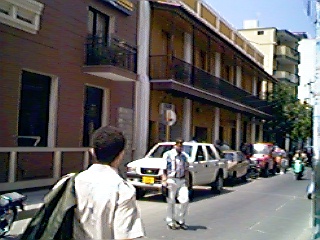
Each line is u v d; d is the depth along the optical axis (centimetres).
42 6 1373
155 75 2152
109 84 1766
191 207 1296
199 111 2758
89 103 1681
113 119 1800
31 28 1333
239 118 3616
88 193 281
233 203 1421
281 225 1074
